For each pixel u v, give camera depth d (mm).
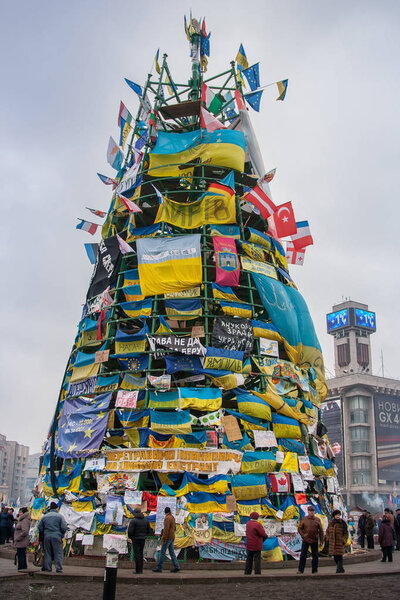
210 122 41562
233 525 30375
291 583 22500
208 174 43062
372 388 123688
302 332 40531
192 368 34688
